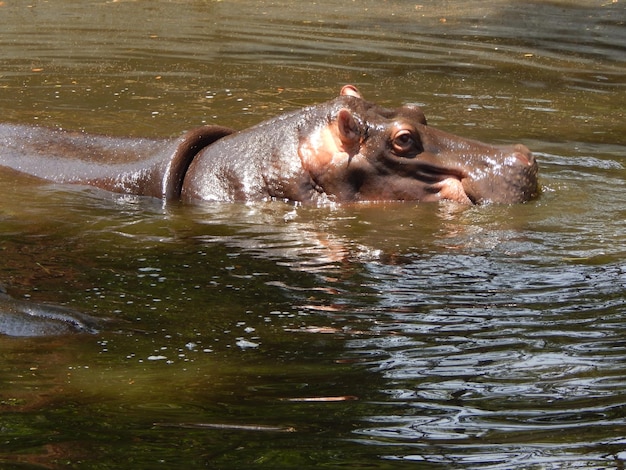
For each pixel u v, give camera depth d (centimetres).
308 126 1728
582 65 2805
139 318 1177
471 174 1683
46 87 2520
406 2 3675
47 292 1255
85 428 898
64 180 1784
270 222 1598
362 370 1040
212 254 1434
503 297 1263
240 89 2506
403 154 1686
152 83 2567
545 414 935
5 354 1059
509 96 2470
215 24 3322
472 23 3344
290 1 3691
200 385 998
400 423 915
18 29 3234
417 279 1333
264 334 1137
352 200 1695
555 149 2031
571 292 1279
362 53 2906
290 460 840
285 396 972
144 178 1748
